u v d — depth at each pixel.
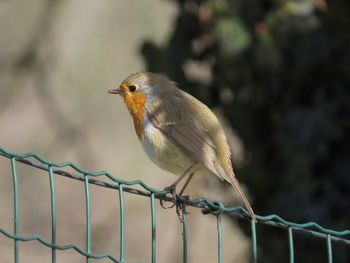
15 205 5.26
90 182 5.65
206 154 7.88
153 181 15.90
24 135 15.98
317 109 10.27
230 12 10.09
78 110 15.70
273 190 10.75
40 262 15.52
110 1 15.76
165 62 10.78
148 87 8.62
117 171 15.86
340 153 10.27
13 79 15.29
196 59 10.98
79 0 15.74
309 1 10.08
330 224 10.16
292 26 9.98
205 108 8.51
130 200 15.59
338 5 10.04
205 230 14.64
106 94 15.74
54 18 15.38
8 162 16.44
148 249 15.70
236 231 12.41
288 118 10.35
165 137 8.17
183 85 10.86
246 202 7.42
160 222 15.79
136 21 15.72
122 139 16.11
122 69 15.73
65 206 16.34
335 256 10.25
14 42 15.29
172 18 11.34
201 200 6.49
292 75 10.41
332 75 10.34
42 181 16.45
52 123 15.48
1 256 15.40
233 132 11.16
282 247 10.66
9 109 16.03
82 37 15.66
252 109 10.88
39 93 15.33
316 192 10.28
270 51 10.02
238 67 10.52
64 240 15.96
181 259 14.59
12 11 15.34
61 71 15.53
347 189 10.25
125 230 15.83
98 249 15.23
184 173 8.04
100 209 16.33
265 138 10.92
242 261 12.18
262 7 10.23
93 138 15.95
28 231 16.02
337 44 10.25
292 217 10.34
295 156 10.37
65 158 16.08
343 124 10.20
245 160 11.09
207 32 10.64
